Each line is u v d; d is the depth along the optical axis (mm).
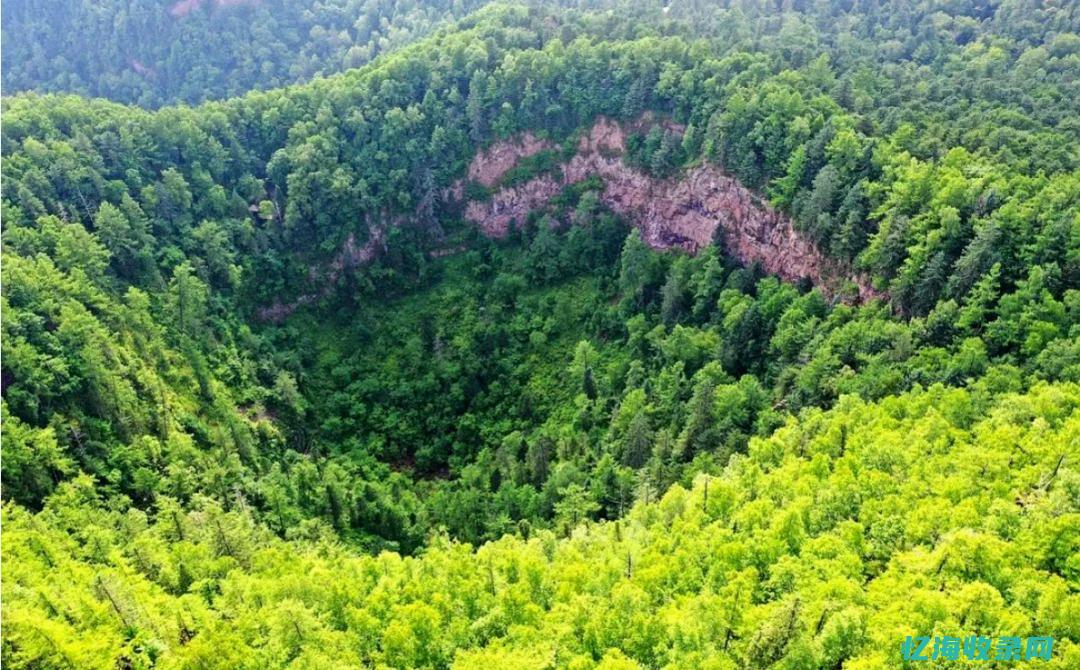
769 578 79875
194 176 165500
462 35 192625
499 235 183500
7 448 98062
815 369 115625
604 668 65938
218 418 132125
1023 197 119062
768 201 147250
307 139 174125
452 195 182500
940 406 96750
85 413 113375
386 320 173000
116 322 130500
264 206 167375
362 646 79250
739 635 72125
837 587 71500
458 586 85562
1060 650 64250
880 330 116562
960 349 107250
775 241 146625
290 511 120750
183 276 142625
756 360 131625
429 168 179375
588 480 124500
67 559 86438
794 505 84188
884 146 135875
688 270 154250
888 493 86625
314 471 131875
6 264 123312
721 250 157000
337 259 173875
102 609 74938
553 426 145875
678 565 82438
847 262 132000
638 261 158125
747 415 118938
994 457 86625
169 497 104688
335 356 166500
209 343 145000
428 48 193625
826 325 124438
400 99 183375
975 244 111688
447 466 152125
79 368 114000
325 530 117875
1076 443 85250
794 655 66625
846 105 163750
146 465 111500
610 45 179250
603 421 139625
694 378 129625
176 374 132750
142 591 82750
